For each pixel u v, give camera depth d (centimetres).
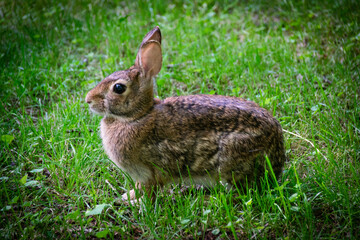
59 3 1162
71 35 1033
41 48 967
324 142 692
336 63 859
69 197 604
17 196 568
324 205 571
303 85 815
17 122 742
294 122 734
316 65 879
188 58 925
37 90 834
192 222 553
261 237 533
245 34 1026
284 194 589
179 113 571
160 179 589
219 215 561
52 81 854
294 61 907
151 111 572
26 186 601
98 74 890
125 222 569
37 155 653
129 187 634
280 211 553
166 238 536
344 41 937
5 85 826
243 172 568
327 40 952
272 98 751
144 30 1047
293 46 956
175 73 870
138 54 564
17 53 930
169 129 566
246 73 865
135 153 571
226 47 949
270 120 575
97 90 565
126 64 897
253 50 915
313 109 745
